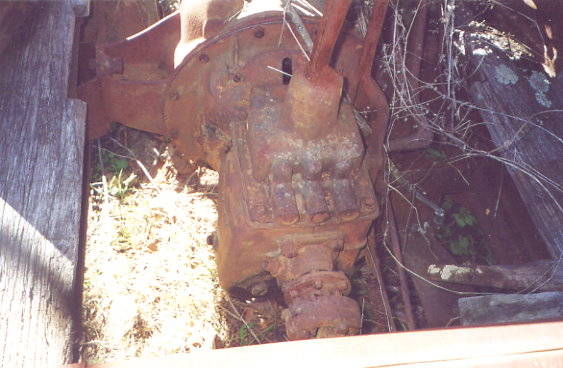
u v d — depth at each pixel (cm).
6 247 141
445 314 191
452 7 197
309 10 175
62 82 167
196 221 208
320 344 119
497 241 204
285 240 161
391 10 200
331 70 152
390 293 201
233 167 169
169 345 186
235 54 174
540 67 200
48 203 148
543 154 185
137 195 212
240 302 195
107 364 118
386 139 194
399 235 204
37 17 177
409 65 198
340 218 159
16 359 130
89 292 190
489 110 192
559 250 172
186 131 186
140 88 186
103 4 206
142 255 200
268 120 160
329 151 158
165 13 222
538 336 118
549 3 192
